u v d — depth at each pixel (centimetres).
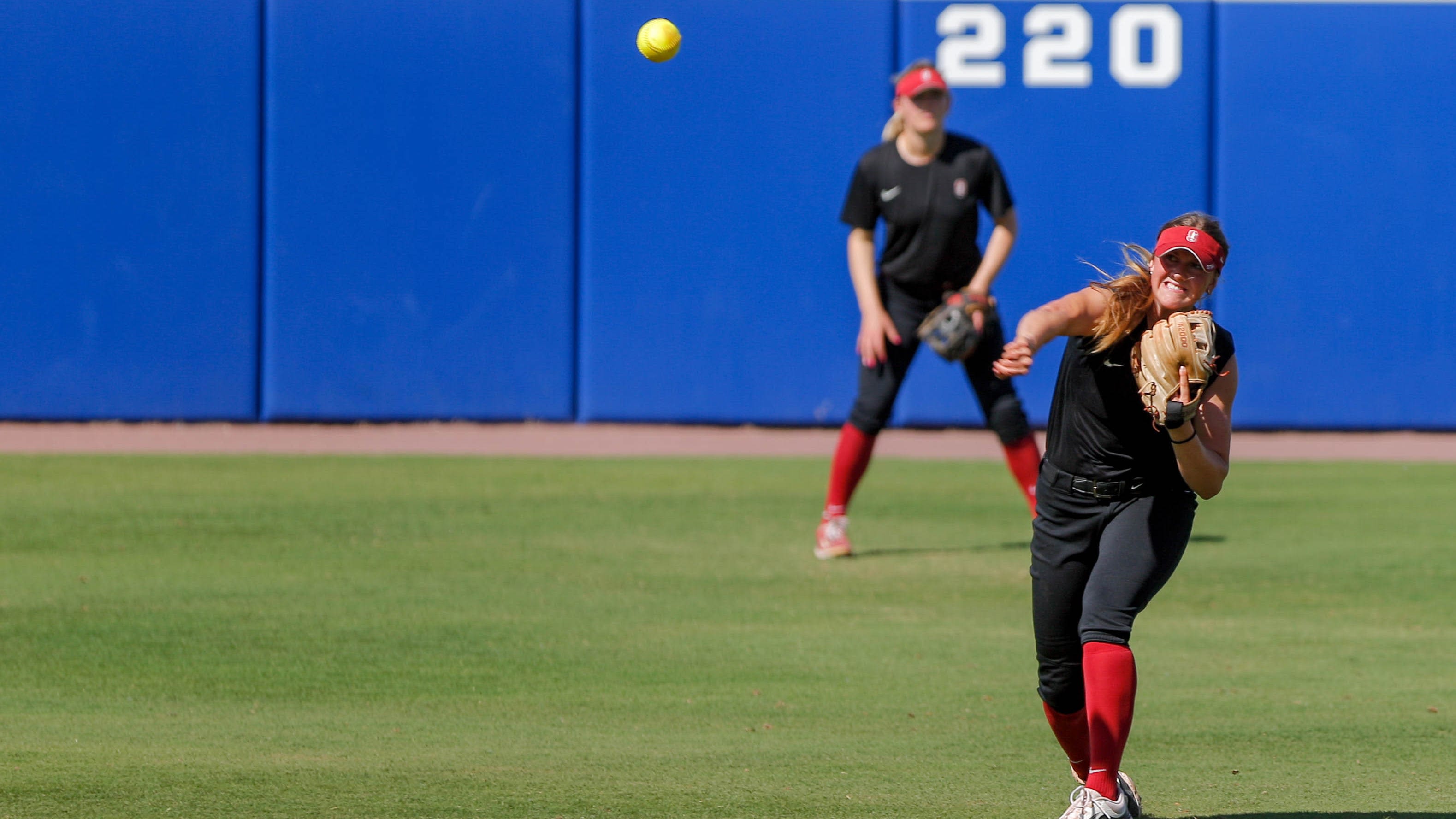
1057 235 5016
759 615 2484
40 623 2339
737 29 4962
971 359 2958
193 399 4941
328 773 1593
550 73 4956
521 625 2378
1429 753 1722
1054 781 1591
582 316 5034
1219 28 4988
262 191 4909
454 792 1527
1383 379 5091
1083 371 1368
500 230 4988
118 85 4834
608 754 1689
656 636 2323
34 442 4556
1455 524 3438
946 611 2530
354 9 4881
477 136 4953
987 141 4994
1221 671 2145
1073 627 1423
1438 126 5031
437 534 3183
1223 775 1628
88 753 1664
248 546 3011
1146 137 5006
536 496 3712
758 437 4941
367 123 4916
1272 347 5072
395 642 2258
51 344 4884
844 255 5028
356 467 4150
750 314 5038
